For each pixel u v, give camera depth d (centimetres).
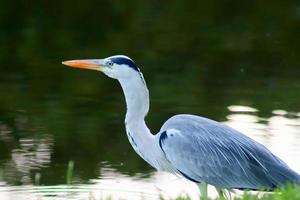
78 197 1171
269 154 998
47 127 1526
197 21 2364
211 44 2123
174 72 1880
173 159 1021
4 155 1378
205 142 1007
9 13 2395
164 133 1036
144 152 1066
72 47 2067
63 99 1698
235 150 995
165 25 2316
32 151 1402
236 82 1808
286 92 1722
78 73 1902
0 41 2131
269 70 1900
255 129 1492
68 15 2400
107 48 2053
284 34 2214
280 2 2586
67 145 1430
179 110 1617
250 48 2084
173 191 1212
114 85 1814
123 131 1506
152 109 1630
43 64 1944
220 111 1611
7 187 1223
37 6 2484
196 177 1016
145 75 1858
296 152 1358
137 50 2052
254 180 986
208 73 1881
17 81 1812
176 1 2614
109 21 2345
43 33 2205
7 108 1636
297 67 1917
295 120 1542
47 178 1269
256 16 2417
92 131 1502
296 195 854
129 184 1240
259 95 1706
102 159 1363
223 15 2436
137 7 2530
